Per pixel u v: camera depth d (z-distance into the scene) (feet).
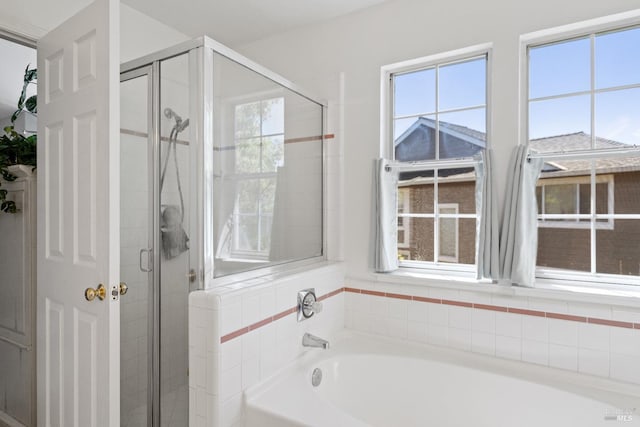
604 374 5.58
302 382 5.64
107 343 4.45
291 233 6.93
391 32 7.38
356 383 6.64
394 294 7.25
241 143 5.67
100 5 4.55
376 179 7.23
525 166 5.96
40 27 6.20
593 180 5.89
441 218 7.14
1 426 6.99
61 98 5.24
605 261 5.82
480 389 5.99
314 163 7.65
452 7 6.79
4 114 10.82
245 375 5.16
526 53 6.40
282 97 6.64
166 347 5.35
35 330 6.61
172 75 5.22
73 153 4.99
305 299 6.35
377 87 7.51
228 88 5.38
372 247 7.28
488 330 6.41
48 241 5.52
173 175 5.22
